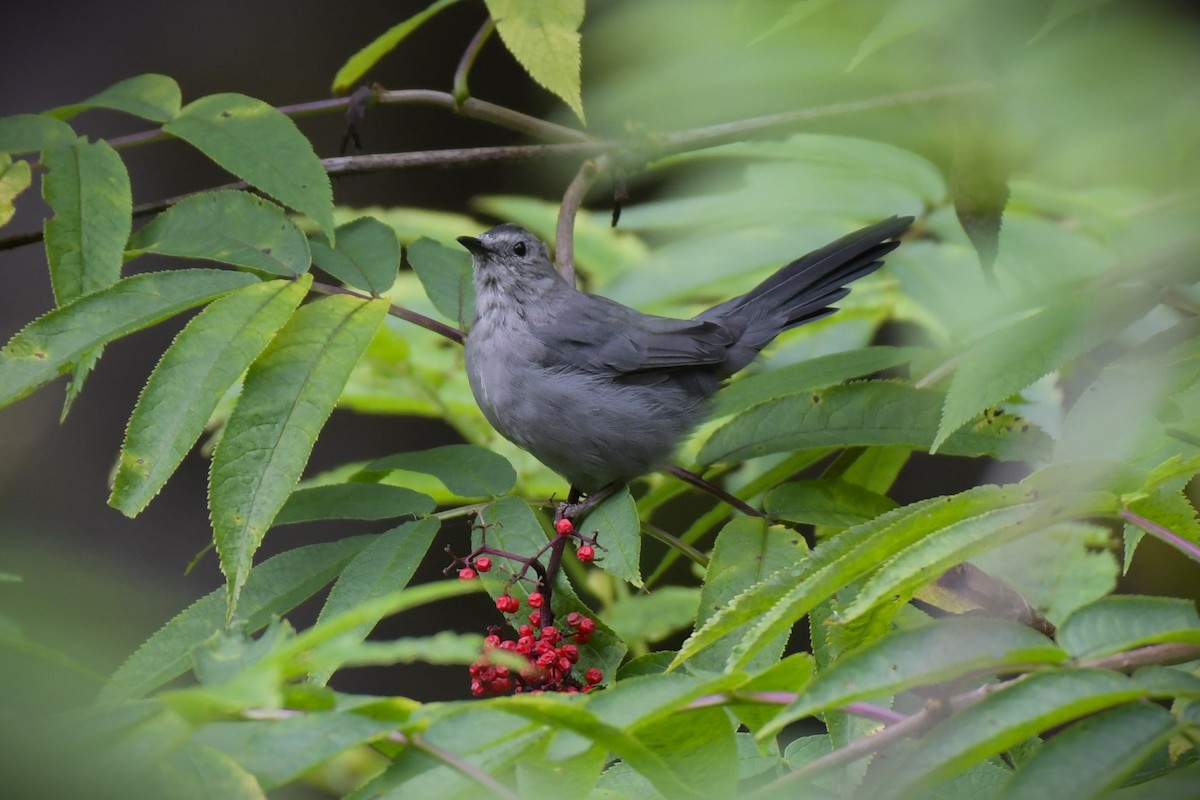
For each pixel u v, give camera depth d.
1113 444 5.26
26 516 6.24
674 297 5.49
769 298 5.60
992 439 5.39
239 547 5.29
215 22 7.00
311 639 5.12
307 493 5.36
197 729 5.15
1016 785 5.13
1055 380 5.48
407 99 5.52
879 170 5.50
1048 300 5.39
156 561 6.30
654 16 5.35
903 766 5.14
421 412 5.59
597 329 5.58
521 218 5.60
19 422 6.35
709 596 5.34
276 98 7.18
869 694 5.15
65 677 5.16
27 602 5.16
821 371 5.43
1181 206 5.41
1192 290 5.43
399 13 7.20
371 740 5.15
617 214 5.51
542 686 5.31
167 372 5.32
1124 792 5.14
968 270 5.48
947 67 5.33
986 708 5.14
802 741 5.28
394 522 6.80
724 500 5.38
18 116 5.41
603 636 5.35
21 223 6.49
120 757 5.13
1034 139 5.34
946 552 5.17
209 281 5.36
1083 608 5.17
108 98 5.42
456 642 5.12
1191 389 5.26
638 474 5.58
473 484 5.38
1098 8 5.29
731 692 5.18
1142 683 5.14
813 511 5.36
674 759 5.18
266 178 5.38
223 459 5.31
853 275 5.51
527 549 5.35
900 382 5.40
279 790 5.17
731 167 5.54
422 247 5.51
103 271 5.38
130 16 6.92
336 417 6.72
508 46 5.36
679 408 5.59
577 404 5.56
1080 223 5.47
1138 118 5.30
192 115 5.41
